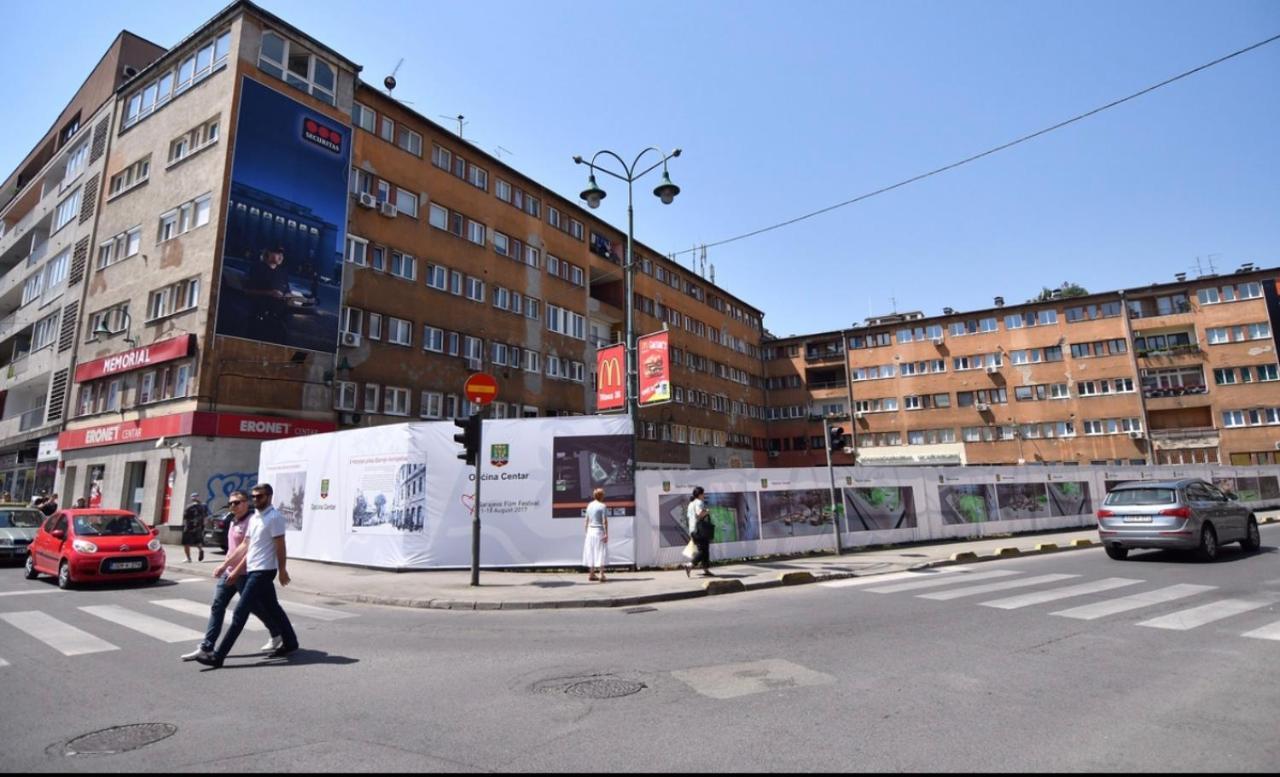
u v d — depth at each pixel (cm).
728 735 448
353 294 2625
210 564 1678
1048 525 2383
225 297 2241
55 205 3481
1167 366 4541
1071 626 779
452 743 443
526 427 1512
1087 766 387
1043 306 4941
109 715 511
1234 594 969
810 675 593
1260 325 4356
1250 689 528
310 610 1052
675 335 4788
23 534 1698
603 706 518
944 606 941
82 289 2934
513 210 3497
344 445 1675
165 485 2236
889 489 1959
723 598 1128
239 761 415
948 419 5144
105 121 3062
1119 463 4559
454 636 825
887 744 426
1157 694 520
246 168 2339
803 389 5806
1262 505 3312
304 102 2533
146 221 2625
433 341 2938
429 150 3053
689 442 4744
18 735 467
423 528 1496
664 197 1655
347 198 2628
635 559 1448
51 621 923
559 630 857
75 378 2809
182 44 2605
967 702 508
